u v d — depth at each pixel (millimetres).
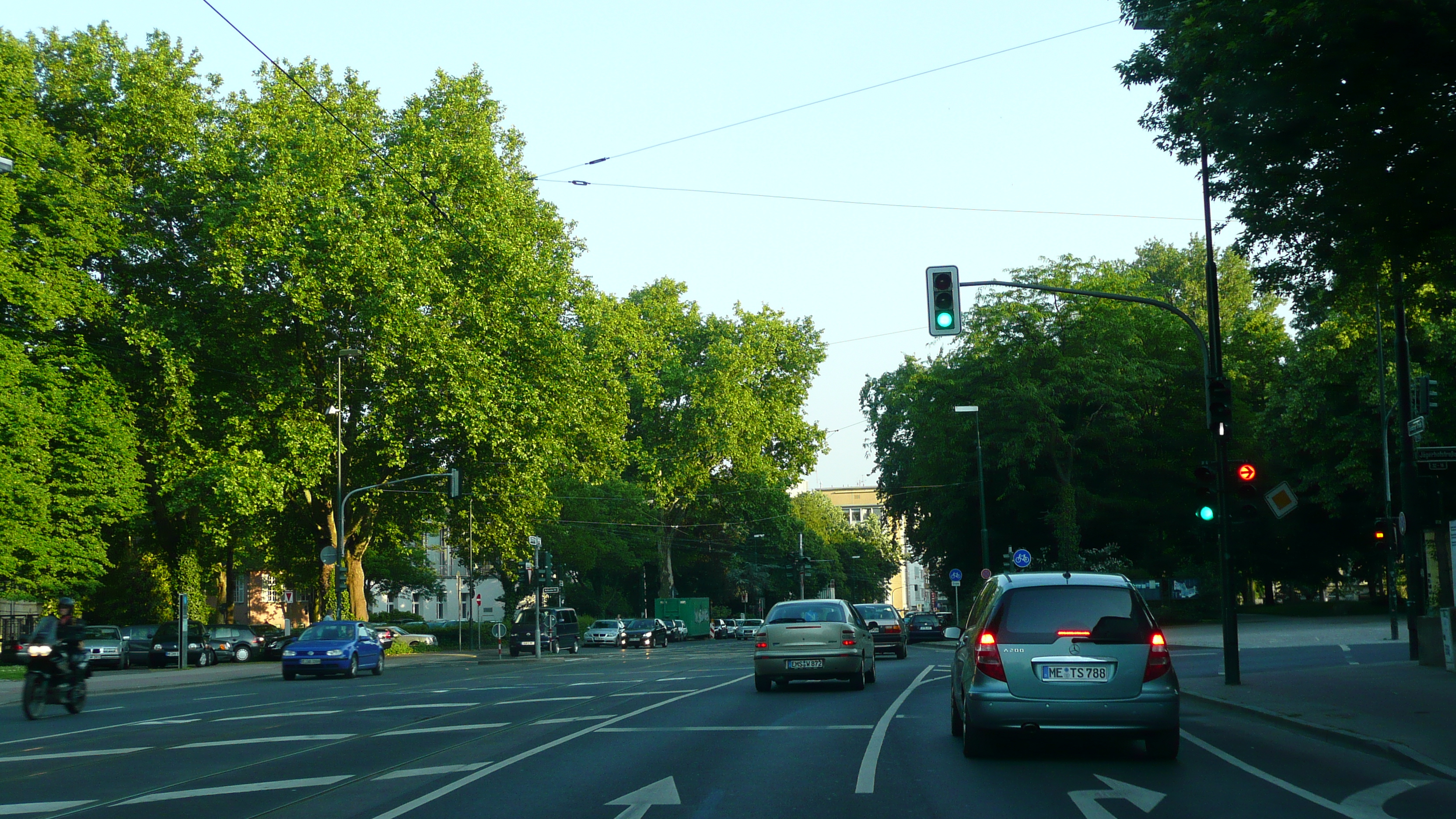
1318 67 12469
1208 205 21234
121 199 42375
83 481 41031
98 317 42844
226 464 40594
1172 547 59156
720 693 21031
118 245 42031
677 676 28344
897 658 35219
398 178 43969
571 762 11711
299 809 9188
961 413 51875
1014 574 12250
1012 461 50031
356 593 49469
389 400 43000
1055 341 51094
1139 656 11336
